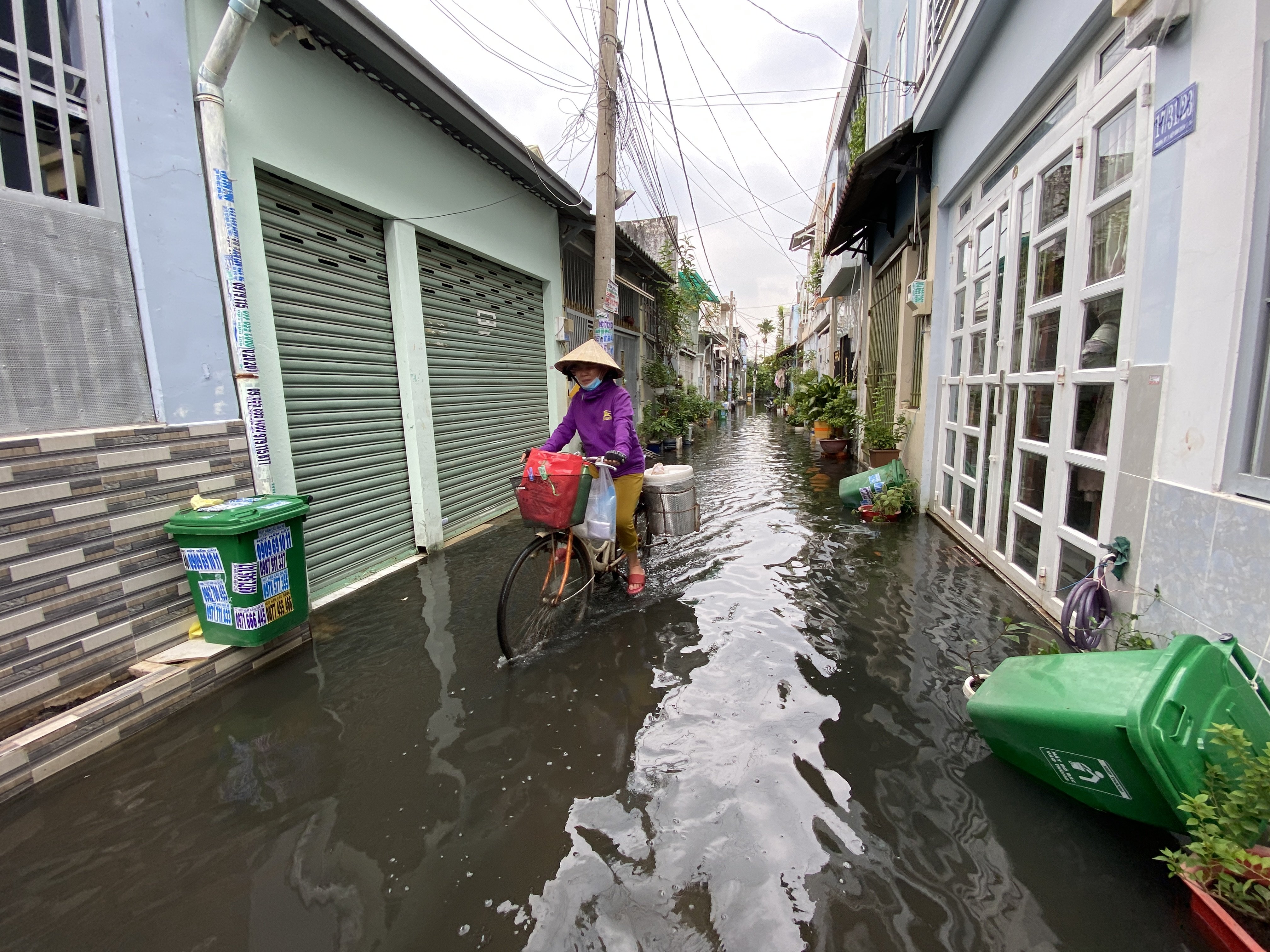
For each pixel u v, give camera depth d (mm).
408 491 4809
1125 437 2504
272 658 3004
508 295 6414
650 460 7492
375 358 4434
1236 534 1863
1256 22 1791
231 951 1476
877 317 9547
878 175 6512
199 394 2936
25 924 1570
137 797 2043
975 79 4414
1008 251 3973
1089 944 1401
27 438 2234
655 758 2178
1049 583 3250
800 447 13156
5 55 2268
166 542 2723
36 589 2240
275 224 3582
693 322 20844
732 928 1495
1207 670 1537
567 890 1624
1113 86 2670
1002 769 2037
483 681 2783
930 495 5758
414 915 1560
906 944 1431
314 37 3639
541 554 3133
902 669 2754
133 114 2650
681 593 3842
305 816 1937
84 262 2496
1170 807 1455
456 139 5160
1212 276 1995
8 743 2068
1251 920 1349
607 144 6531
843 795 1948
